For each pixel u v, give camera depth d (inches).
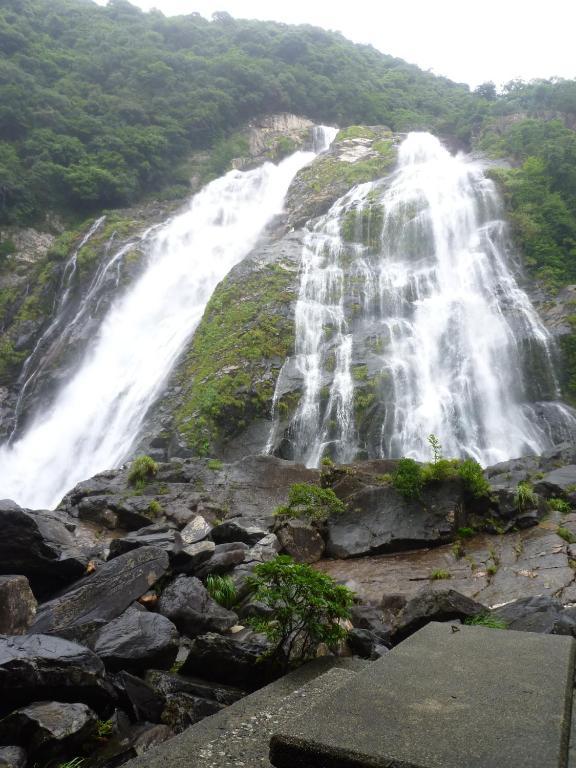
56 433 987.3
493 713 96.3
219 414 756.0
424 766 83.0
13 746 156.5
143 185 1824.6
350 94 2225.6
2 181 1567.4
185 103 2038.6
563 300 962.1
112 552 329.7
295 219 1359.5
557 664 119.2
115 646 208.7
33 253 1583.4
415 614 242.2
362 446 753.6
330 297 989.8
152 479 523.5
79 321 1250.0
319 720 97.3
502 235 1131.3
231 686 199.2
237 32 2436.0
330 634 195.0
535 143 1418.6
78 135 1811.0
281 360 855.7
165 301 1250.6
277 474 511.8
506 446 808.9
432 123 2107.5
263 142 2063.2
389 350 872.3
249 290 1005.8
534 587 300.2
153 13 2514.8
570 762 91.4
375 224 1175.0
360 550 379.2
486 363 885.8
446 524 380.5
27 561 287.1
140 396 914.7
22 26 2079.2
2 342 1269.7
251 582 203.3
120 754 161.5
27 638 194.9
